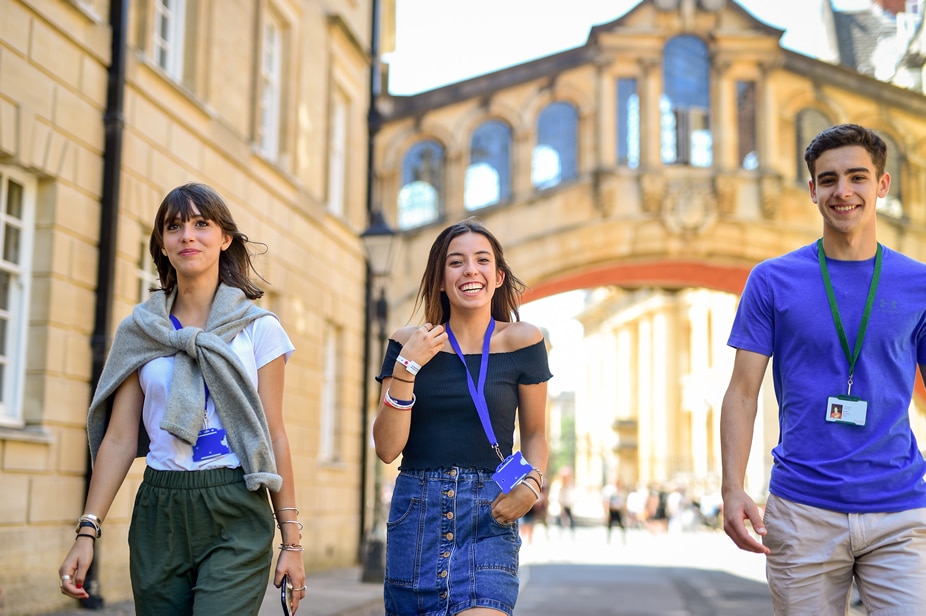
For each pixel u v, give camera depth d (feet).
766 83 85.20
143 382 11.72
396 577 12.35
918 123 86.74
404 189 83.15
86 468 34.50
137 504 11.53
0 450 30.30
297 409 55.06
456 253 12.89
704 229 83.30
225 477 11.43
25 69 31.42
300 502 55.01
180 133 41.86
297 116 56.65
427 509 12.35
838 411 11.69
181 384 11.49
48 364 32.65
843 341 11.84
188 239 11.84
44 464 32.35
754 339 12.26
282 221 53.72
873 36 113.39
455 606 11.98
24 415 32.42
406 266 81.35
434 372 12.63
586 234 82.89
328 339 63.57
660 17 84.64
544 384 12.97
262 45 51.75
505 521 12.21
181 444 11.46
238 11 48.88
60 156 33.30
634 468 239.30
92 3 35.37
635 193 83.35
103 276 35.35
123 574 36.81
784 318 12.11
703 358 205.67
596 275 92.07
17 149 31.09
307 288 57.36
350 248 65.92
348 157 67.26
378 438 12.49
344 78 65.92
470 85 83.15
